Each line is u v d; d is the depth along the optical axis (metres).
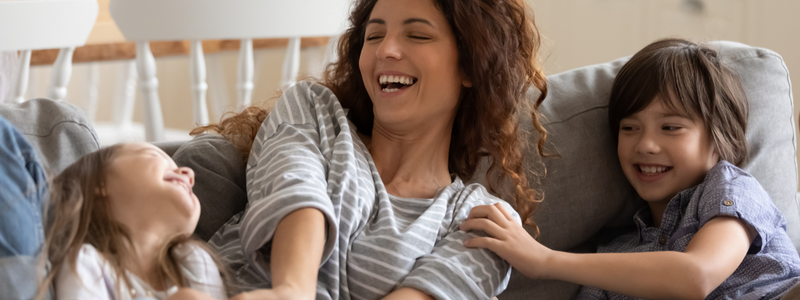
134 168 0.70
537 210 1.22
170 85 4.20
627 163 1.28
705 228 1.10
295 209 0.78
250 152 1.01
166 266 0.69
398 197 1.01
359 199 0.91
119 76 2.95
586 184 1.27
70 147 0.91
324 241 0.79
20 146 0.70
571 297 1.29
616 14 2.93
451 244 0.95
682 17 2.67
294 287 0.70
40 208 0.67
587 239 1.35
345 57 1.19
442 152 1.13
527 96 1.26
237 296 0.66
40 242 0.65
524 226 1.20
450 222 1.00
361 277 0.87
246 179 0.99
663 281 1.00
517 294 1.25
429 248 0.93
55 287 0.64
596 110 1.32
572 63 3.16
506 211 1.03
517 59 1.13
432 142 1.10
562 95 1.31
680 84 1.21
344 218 0.88
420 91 1.02
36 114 0.91
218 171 1.00
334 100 1.06
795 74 2.33
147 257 0.69
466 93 1.13
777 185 1.39
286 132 0.97
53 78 1.54
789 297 0.94
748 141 1.35
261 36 1.82
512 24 1.10
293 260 0.73
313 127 0.99
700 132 1.24
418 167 1.09
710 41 1.44
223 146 1.03
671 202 1.24
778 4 2.36
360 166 0.98
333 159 0.94
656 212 1.32
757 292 1.11
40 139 0.89
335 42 1.86
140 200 0.69
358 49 1.15
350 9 1.21
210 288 0.72
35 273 0.62
